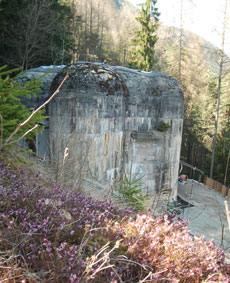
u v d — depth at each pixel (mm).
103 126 8523
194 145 31828
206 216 12719
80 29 32312
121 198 4555
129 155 10445
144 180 11000
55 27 17484
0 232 1698
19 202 2252
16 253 1722
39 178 3475
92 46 33594
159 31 36500
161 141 11250
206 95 33000
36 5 15344
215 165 24141
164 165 11570
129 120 10258
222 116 30750
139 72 11023
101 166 8648
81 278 1524
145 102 10672
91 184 4781
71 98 8086
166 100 11258
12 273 1483
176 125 11727
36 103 9086
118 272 1812
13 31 15359
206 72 36781
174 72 33688
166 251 2016
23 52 16406
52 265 1612
